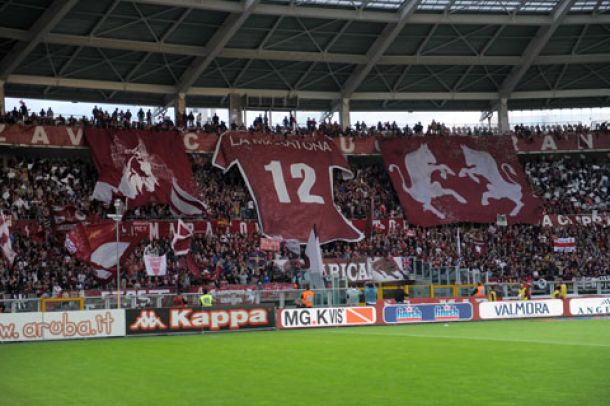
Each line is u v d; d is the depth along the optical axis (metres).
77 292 51.25
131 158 62.91
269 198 65.25
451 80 77.81
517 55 74.75
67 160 65.12
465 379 22.66
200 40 66.00
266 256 61.50
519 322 46.97
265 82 74.12
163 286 54.97
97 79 68.50
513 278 63.47
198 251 59.94
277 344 34.66
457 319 48.50
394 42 71.44
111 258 54.97
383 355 29.44
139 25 62.56
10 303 41.47
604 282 58.38
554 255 67.94
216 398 20.22
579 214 72.69
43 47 62.69
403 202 69.44
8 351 33.78
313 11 64.44
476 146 74.88
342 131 72.69
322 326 45.06
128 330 40.72
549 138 76.50
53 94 69.56
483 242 68.31
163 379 23.94
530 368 24.80
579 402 18.42
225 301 46.91
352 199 69.94
